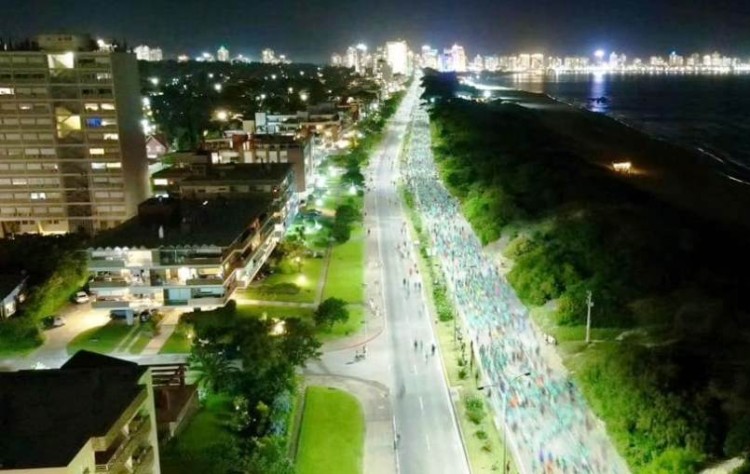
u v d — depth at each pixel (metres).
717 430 82.56
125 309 130.62
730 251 154.75
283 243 165.62
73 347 121.44
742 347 104.69
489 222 176.50
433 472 85.44
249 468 80.75
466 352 116.75
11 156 178.50
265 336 101.00
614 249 140.00
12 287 129.38
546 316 125.44
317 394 103.69
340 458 87.88
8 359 117.38
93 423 64.88
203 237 132.12
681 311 114.31
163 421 91.00
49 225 182.88
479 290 141.88
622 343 105.06
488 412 97.50
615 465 84.25
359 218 199.50
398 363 114.50
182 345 120.12
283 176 179.62
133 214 185.12
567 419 94.19
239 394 98.19
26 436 63.03
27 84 174.00
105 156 179.12
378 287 150.50
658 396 86.94
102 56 172.88
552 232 154.88
